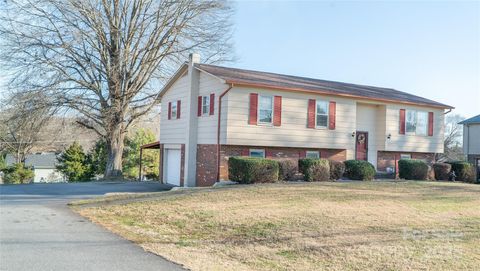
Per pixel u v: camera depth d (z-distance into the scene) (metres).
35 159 61.38
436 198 14.86
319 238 8.83
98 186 23.86
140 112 31.80
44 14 27.53
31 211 13.01
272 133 20.69
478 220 11.31
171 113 25.39
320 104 22.30
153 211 12.42
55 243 8.32
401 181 20.67
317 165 19.67
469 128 33.66
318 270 6.85
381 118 24.89
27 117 28.72
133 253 7.62
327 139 22.41
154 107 31.91
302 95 21.64
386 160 25.31
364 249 8.02
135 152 42.47
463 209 12.96
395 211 11.96
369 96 23.72
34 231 9.58
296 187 16.20
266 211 11.55
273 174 18.89
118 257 7.28
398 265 7.12
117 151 31.05
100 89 29.94
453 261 7.40
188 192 15.97
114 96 29.41
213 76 20.41
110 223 10.87
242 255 7.75
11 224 10.52
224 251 8.05
